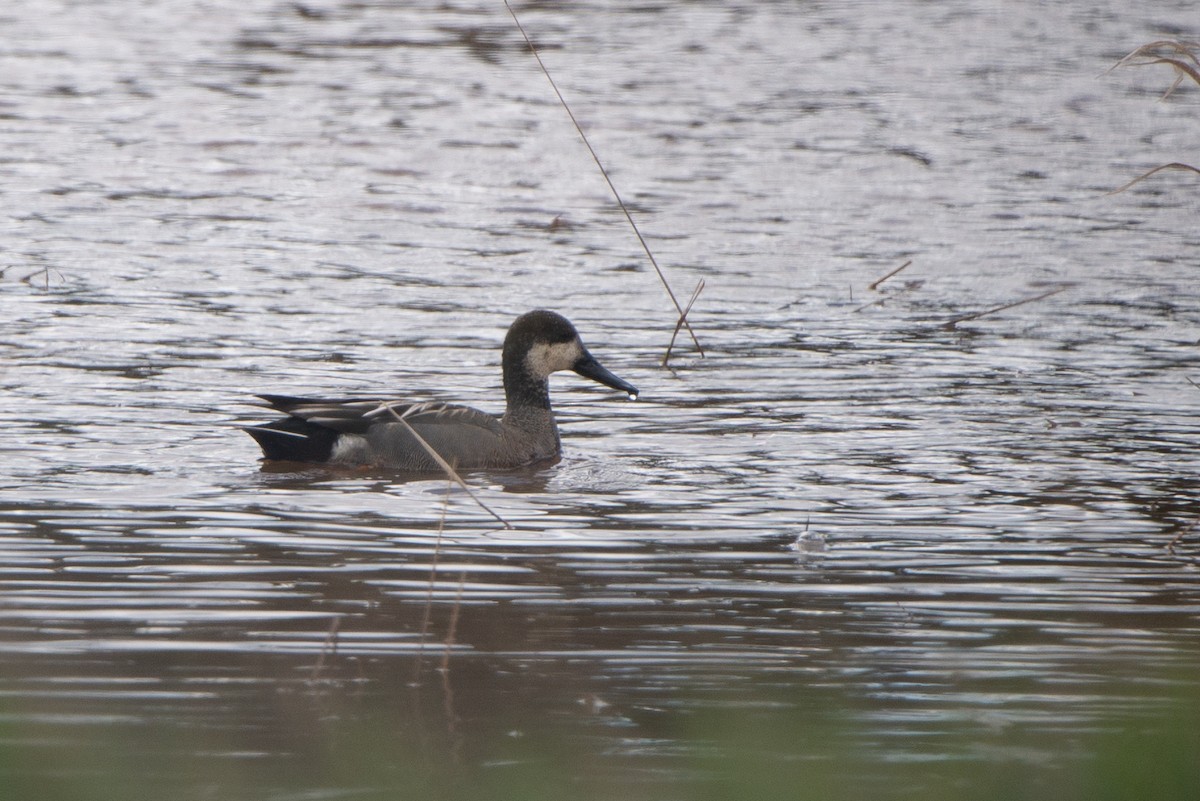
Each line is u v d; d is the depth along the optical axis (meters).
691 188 26.19
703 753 7.88
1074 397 16.03
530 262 21.53
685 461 14.09
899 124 31.64
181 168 26.67
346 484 13.28
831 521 12.40
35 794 6.86
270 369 16.55
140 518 12.11
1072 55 39.41
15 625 9.87
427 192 25.53
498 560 11.41
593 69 36.69
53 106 31.38
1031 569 11.31
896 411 15.58
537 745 8.14
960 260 21.98
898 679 9.24
